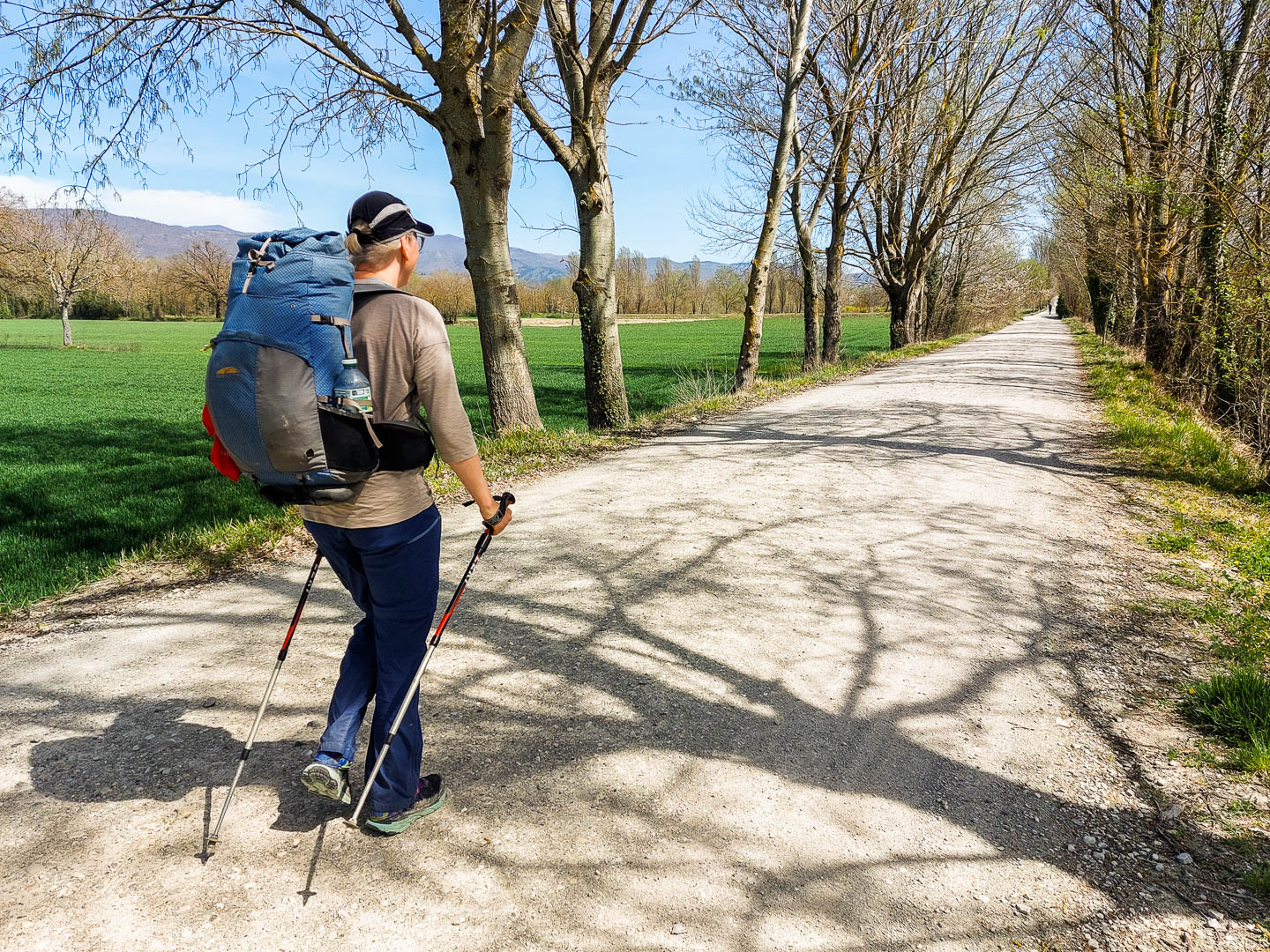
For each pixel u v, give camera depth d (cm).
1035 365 2397
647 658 397
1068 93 1758
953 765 312
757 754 317
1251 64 1048
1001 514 680
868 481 789
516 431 991
